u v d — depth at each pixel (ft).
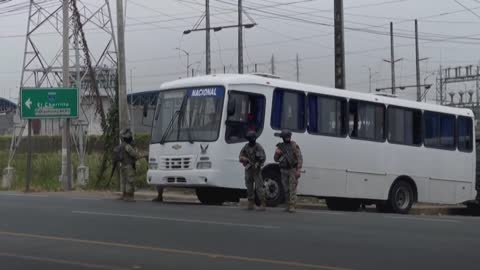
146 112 65.87
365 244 35.70
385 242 36.47
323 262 30.42
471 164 77.15
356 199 67.46
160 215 48.42
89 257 31.73
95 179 97.91
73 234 38.88
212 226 42.29
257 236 38.14
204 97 58.44
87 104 153.89
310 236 38.40
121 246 34.71
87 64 138.31
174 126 59.52
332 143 64.23
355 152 66.03
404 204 70.54
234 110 57.57
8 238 37.52
